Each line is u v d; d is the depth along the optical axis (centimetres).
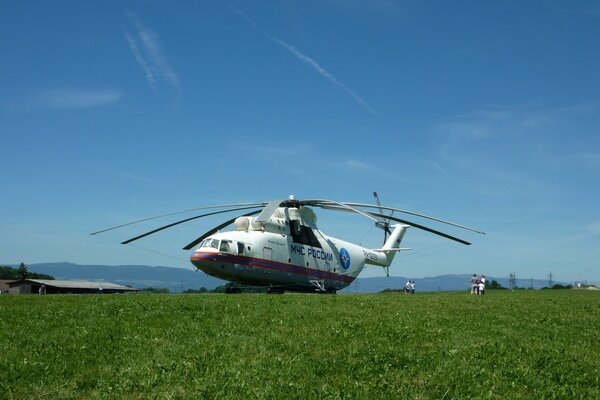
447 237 3706
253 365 1056
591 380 1020
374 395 905
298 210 4206
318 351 1177
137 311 1727
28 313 1709
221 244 3747
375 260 5044
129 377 996
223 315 1631
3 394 907
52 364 1076
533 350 1229
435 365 1081
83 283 7700
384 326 1460
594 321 1772
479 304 2272
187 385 952
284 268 4012
